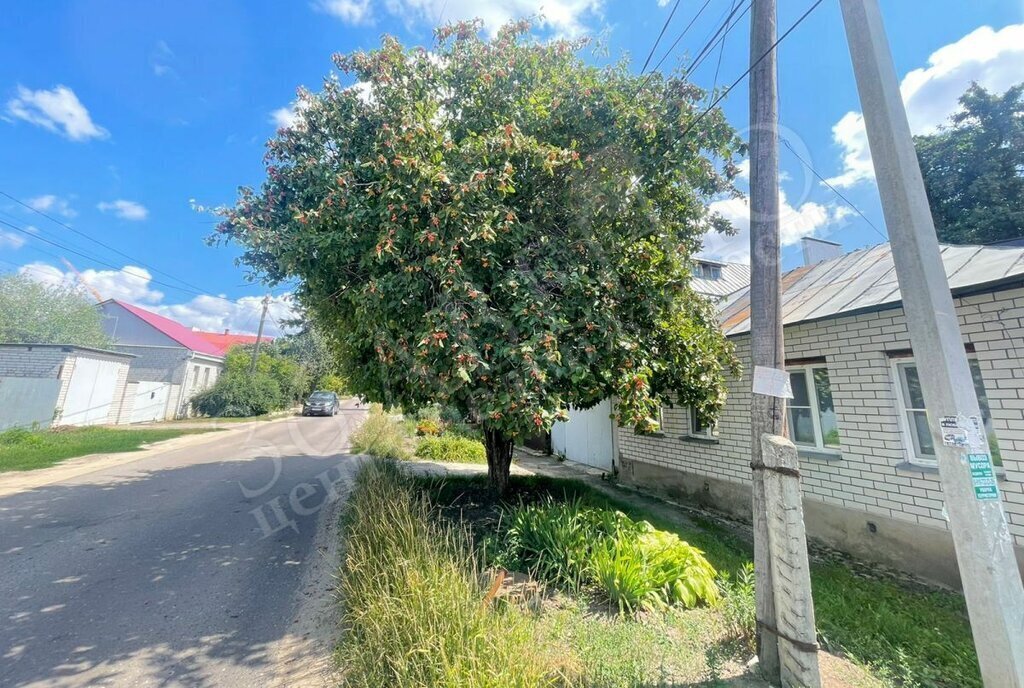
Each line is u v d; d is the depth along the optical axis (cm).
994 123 1315
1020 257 392
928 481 436
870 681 247
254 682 259
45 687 254
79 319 2169
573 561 361
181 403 2259
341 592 334
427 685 214
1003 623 190
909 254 222
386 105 443
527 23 479
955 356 211
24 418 1342
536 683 213
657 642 272
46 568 421
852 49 245
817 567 458
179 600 364
